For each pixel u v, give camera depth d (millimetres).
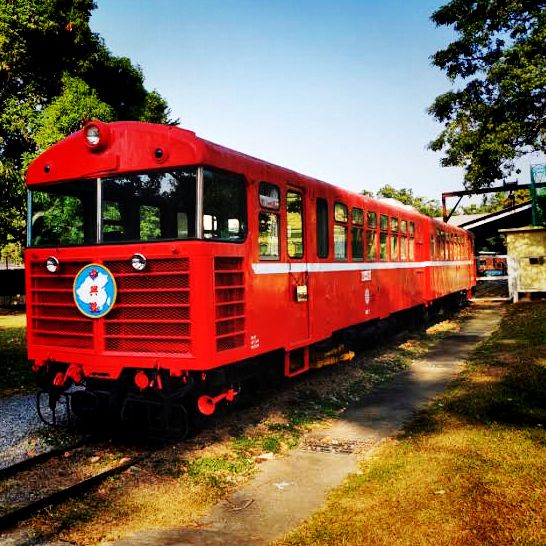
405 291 13469
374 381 9289
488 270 33656
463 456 5211
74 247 6180
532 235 21297
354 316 10039
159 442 6191
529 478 4605
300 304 7902
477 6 15844
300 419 7074
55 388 6609
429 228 15852
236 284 6258
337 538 3869
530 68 14711
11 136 19141
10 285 27000
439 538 3756
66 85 19016
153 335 5742
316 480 5141
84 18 19344
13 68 18156
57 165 6445
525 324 14242
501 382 8117
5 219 18688
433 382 8977
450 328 15727
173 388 5992
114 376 5914
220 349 5836
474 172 16938
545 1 15023
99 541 4062
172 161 5789
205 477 5211
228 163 6145
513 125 15750
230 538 4070
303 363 8320
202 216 5660
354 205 10148
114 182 6117
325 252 8867
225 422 6871
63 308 6297
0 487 5027
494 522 3918
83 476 5285
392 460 5328
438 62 16938
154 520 4391
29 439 6371
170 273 5641
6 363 11492
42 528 4254
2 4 17141
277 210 7289
